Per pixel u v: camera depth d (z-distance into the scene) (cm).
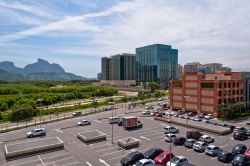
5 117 8862
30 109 9138
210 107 8594
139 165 3572
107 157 4325
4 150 4862
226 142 5288
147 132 6209
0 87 18050
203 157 4288
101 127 6956
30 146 4928
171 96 10294
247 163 3844
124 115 9125
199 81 8962
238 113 8400
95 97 16212
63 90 18225
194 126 6581
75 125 7381
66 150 4756
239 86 9181
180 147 4894
